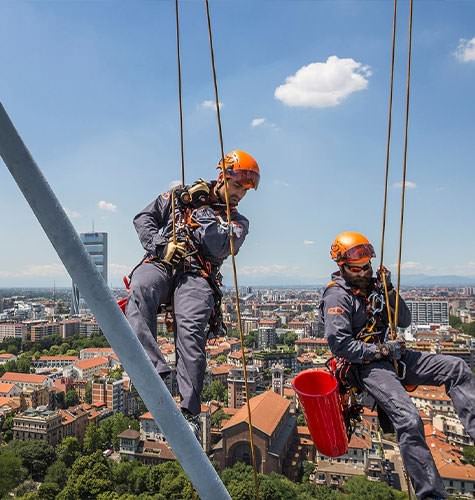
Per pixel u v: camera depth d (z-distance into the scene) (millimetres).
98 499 54281
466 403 4105
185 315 4293
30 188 2357
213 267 4621
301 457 66938
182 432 2891
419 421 4039
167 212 4883
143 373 2760
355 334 4797
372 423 68688
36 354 152125
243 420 64500
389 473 58531
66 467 64250
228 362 131250
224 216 4730
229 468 59562
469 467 54375
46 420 73500
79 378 119688
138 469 59938
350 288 4852
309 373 4688
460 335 156375
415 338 152250
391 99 4742
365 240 4855
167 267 4496
